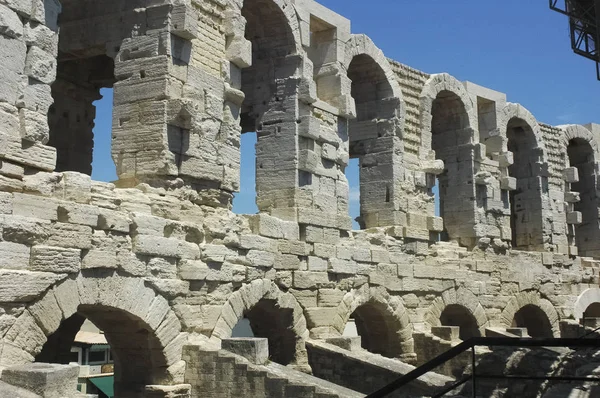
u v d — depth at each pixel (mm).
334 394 20312
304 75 30375
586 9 33625
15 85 18828
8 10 18641
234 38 26797
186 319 23312
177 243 23094
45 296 18734
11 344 17812
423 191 37344
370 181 35781
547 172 46125
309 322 29359
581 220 48469
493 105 43250
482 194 41344
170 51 24031
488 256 40656
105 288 20625
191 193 24641
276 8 29703
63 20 26016
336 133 32125
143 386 22719
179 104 23703
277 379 21172
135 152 24016
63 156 28594
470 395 25531
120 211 21562
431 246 37125
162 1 24234
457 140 41156
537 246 45594
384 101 35938
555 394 24203
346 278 31391
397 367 26219
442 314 40219
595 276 48875
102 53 26078
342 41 33000
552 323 44594
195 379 22578
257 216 27250
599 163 51438
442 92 40344
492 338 9062
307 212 29531
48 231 18906
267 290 27141
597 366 27312
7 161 18562
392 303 33781
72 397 15969
